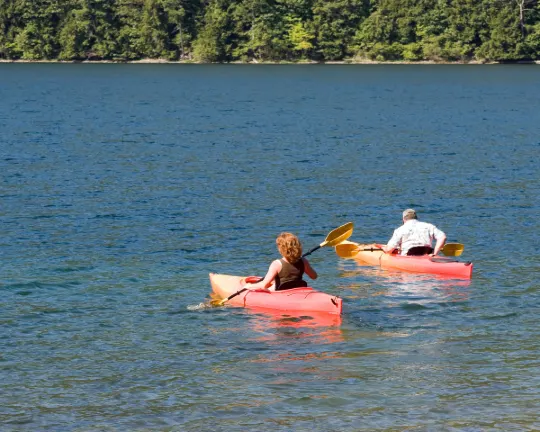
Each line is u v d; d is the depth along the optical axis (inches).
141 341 454.6
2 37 6136.8
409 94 3275.1
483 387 381.1
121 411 356.2
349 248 652.7
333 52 5880.9
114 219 816.9
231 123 1989.4
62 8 6063.0
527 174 1130.0
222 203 908.6
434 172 1154.0
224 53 5974.4
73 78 4463.6
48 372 404.8
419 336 462.9
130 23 6048.2
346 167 1208.8
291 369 408.5
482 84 3939.5
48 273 607.2
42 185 1021.8
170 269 625.6
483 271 615.2
